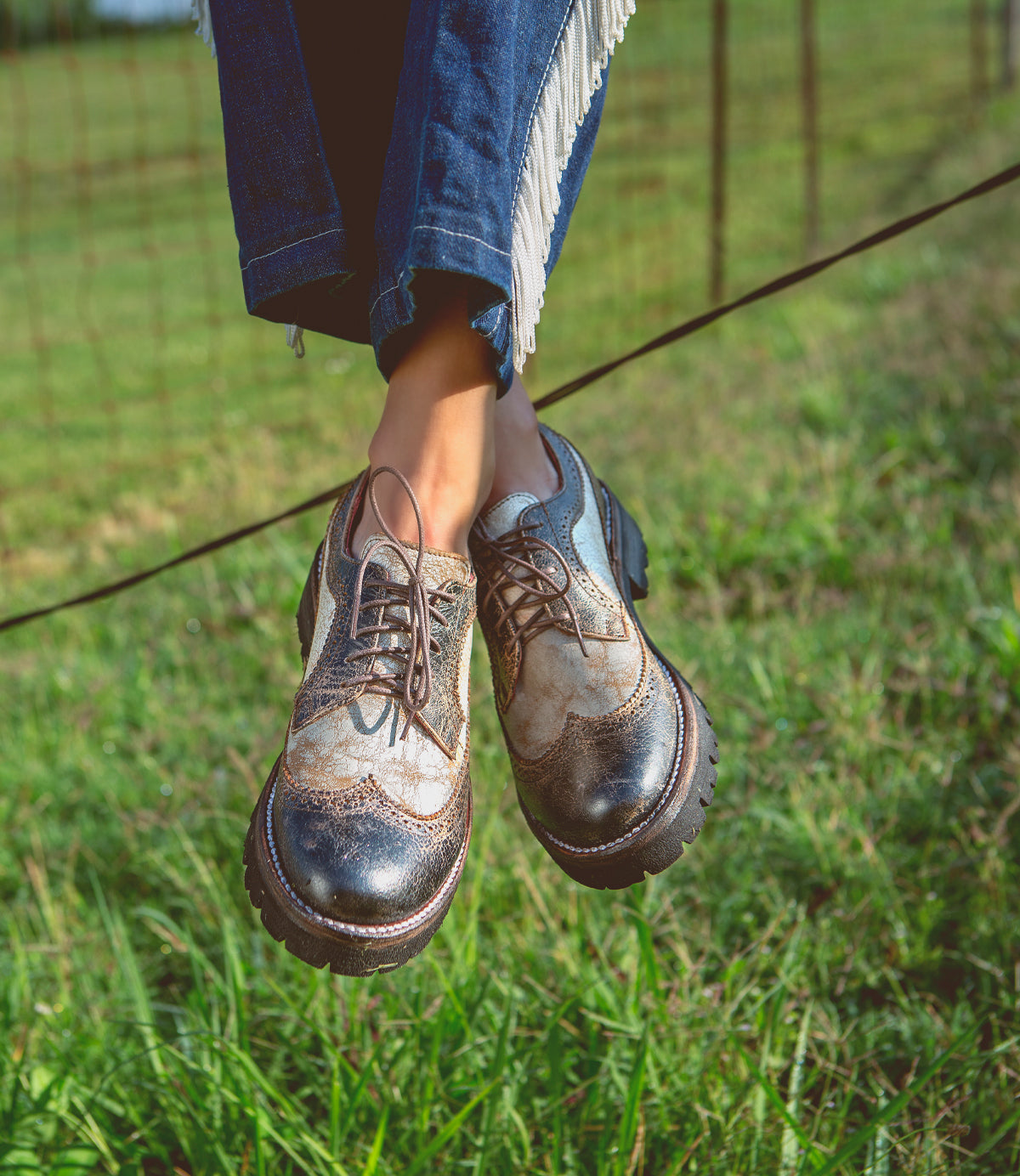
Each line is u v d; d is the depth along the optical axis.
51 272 10.86
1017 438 3.41
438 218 0.79
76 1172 1.46
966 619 2.55
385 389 6.17
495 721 2.43
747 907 1.88
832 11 17.98
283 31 0.90
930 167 8.73
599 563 1.14
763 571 3.07
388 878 0.86
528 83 0.89
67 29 4.79
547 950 1.74
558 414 5.13
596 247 8.74
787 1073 1.53
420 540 0.94
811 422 4.07
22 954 1.83
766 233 8.11
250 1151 1.44
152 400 6.66
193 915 2.03
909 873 1.88
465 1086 1.49
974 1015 1.61
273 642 3.08
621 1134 1.35
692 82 15.31
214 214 12.77
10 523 4.70
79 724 2.74
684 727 1.08
